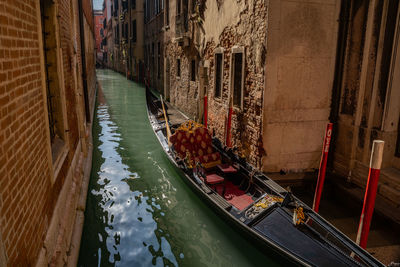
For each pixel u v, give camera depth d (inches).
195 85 429.1
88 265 156.4
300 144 247.3
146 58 918.4
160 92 721.6
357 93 216.5
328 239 144.1
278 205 174.6
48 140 125.3
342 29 228.8
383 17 194.1
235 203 196.5
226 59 305.6
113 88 919.0
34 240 99.1
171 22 559.5
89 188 248.2
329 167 247.4
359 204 197.9
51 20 159.0
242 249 169.0
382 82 200.1
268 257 151.9
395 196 187.9
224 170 222.8
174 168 263.9
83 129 279.7
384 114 197.2
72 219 164.7
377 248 158.4
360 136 215.8
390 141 201.6
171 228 194.7
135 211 214.7
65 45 202.1
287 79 233.1
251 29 248.1
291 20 224.2
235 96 295.1
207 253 170.4
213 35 339.6
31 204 98.3
